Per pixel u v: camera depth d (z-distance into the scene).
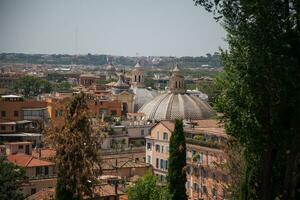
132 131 158.88
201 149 103.31
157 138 132.62
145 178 75.94
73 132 43.44
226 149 53.81
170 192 63.03
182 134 63.34
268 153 32.56
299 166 32.91
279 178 34.19
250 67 30.28
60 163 43.12
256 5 29.33
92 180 44.38
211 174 98.50
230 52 33.97
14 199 62.41
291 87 30.55
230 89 33.53
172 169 63.09
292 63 29.94
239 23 30.70
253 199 35.75
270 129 31.91
